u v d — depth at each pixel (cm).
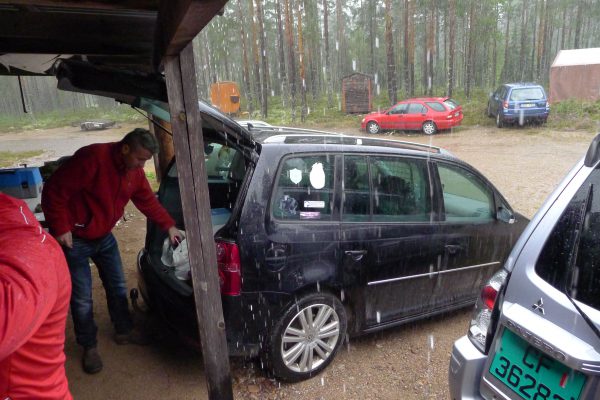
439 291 342
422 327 367
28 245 114
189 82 200
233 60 4553
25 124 3884
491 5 2777
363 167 302
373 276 302
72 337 347
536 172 1006
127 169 279
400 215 315
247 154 271
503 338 189
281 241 264
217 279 227
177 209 350
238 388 287
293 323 279
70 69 228
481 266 360
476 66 3928
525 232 203
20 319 100
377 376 303
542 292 178
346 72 4153
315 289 282
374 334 355
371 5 3691
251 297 260
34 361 118
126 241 564
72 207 274
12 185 448
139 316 376
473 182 361
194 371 308
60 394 127
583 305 167
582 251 177
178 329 284
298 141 295
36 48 265
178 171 209
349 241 287
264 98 2677
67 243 268
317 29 3634
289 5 2466
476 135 1638
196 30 143
